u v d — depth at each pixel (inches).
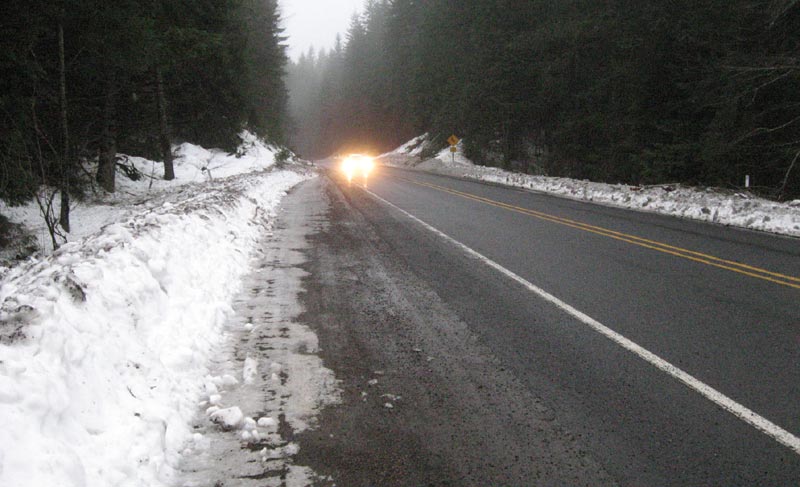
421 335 196.9
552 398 148.0
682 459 119.0
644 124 876.6
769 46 682.8
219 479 111.1
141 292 167.6
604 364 170.6
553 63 1171.3
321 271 295.4
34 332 106.5
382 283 270.2
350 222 482.3
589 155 1111.6
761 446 124.0
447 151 1860.2
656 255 337.4
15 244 374.9
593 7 1126.4
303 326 205.8
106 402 115.5
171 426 125.7
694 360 173.0
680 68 814.5
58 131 464.4
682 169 797.2
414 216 522.9
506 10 1384.1
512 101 1360.7
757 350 181.2
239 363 170.2
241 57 1047.0
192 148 1195.3
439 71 1962.4
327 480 111.0
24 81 376.2
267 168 1237.1
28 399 92.7
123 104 656.4
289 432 129.7
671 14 794.2
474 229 440.8
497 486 109.4
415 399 147.4
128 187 744.3
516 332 199.6
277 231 430.9
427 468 115.6
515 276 283.3
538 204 639.8
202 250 259.3
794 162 633.0
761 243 382.9
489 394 150.4
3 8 339.0
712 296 245.6
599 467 116.2
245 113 1262.3
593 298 242.5
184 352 159.0
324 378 160.1
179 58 708.7
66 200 415.5
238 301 236.8
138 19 466.0
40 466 86.9
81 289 134.3
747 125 675.4
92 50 447.8
